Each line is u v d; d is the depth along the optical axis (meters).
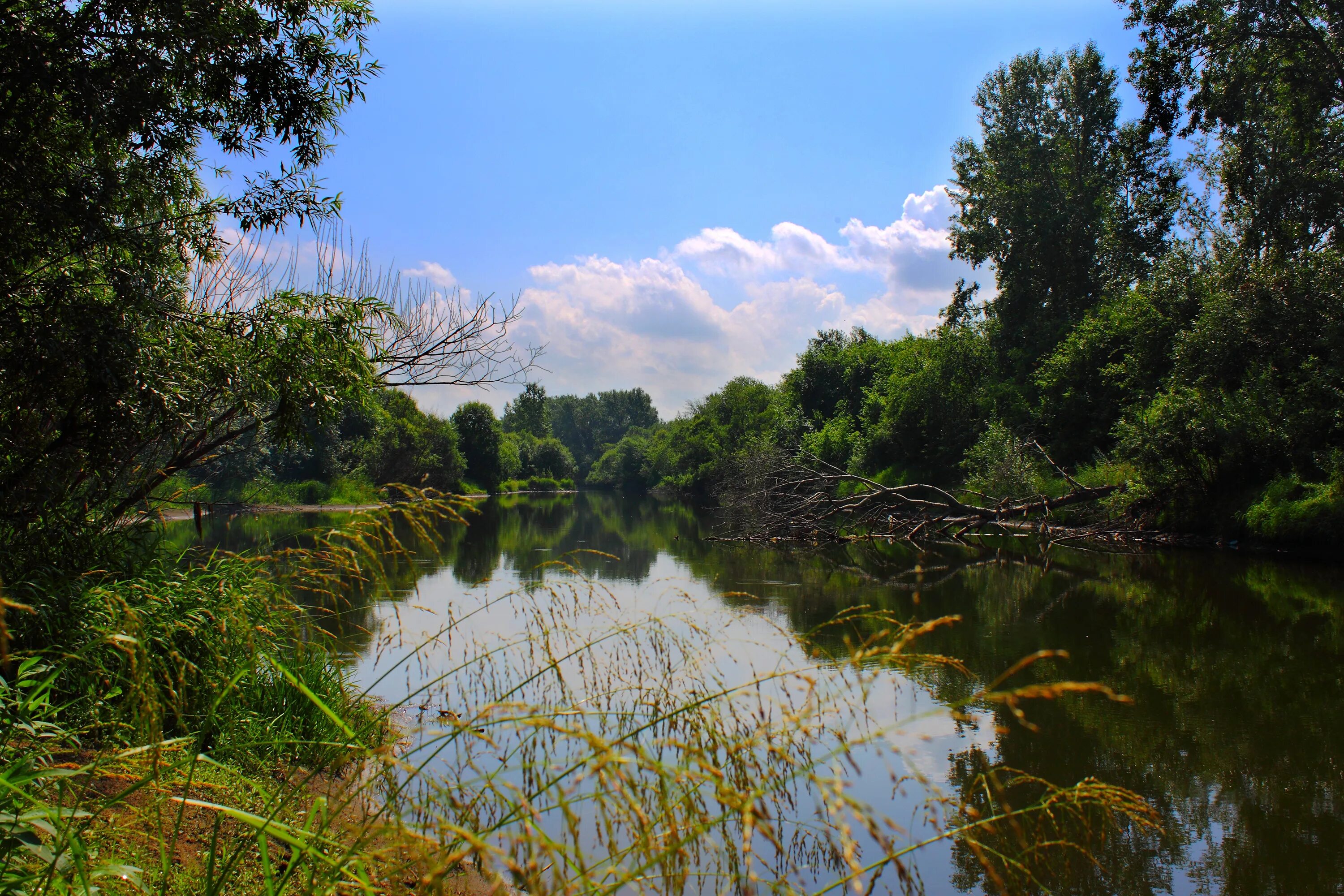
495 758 4.36
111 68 6.13
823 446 37.72
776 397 48.72
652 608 9.16
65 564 5.78
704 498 51.59
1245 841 4.70
